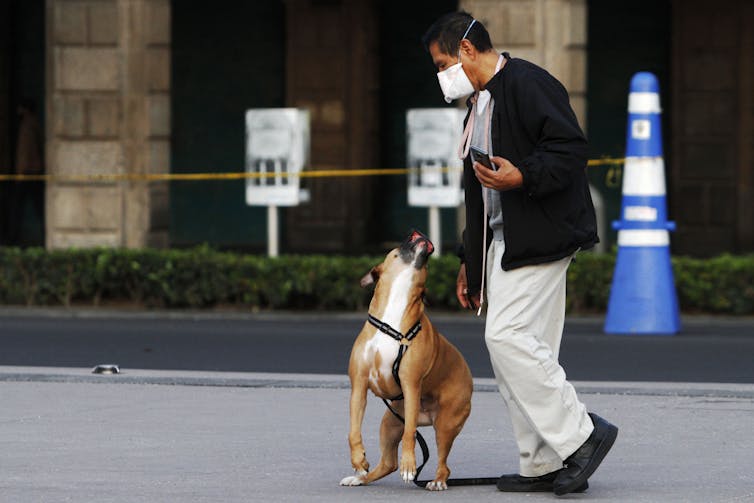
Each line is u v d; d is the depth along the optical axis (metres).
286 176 18.56
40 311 17.38
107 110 19.70
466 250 7.60
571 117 7.19
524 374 7.14
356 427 7.30
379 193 26.36
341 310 17.69
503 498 7.23
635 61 25.56
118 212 19.67
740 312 16.98
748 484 7.57
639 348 13.97
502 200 7.24
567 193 7.23
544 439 7.17
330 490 7.37
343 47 25.91
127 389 10.95
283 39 26.05
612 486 7.53
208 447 8.56
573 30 18.77
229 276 17.62
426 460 7.59
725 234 25.58
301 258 17.78
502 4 18.83
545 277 7.24
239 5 25.98
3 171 26.30
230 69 26.05
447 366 7.34
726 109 25.45
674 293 15.29
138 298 17.94
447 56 7.42
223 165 26.11
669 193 25.77
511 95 7.27
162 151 19.88
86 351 13.70
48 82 19.73
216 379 11.34
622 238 15.24
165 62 19.89
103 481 7.55
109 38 19.67
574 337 14.91
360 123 25.97
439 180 18.30
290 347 14.07
